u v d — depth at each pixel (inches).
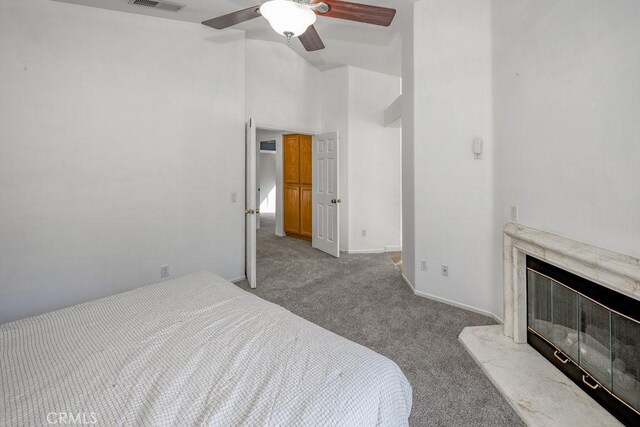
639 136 53.4
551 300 79.7
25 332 54.3
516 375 75.1
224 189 139.2
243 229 147.3
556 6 73.5
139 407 37.2
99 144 106.6
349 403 37.7
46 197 97.8
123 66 110.6
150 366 44.5
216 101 134.6
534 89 82.5
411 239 134.3
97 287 108.0
